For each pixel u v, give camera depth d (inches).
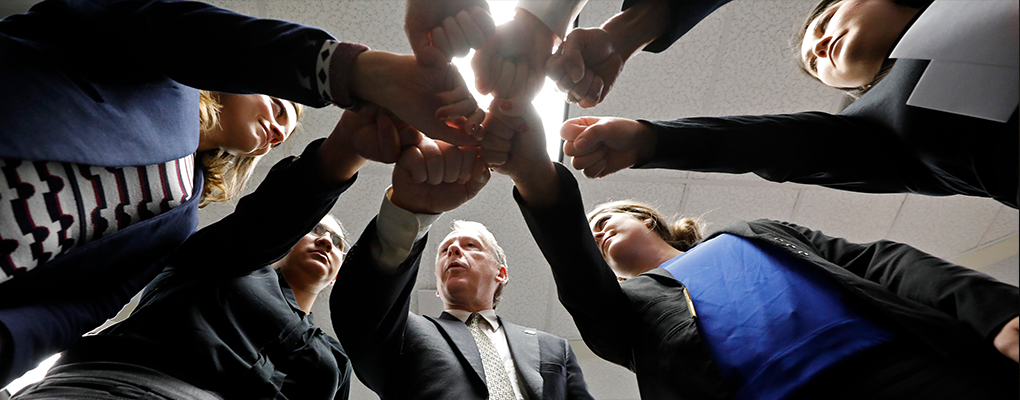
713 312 39.4
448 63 26.9
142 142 30.3
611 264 59.1
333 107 84.8
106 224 30.9
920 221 108.2
